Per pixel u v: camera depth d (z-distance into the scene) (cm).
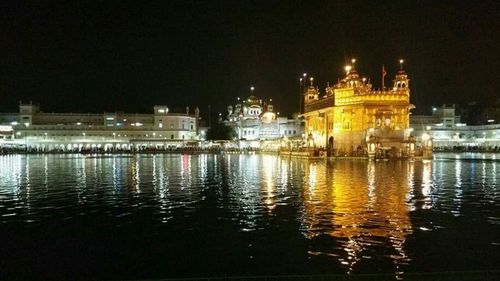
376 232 1816
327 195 2853
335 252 1546
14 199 2769
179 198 2784
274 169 5369
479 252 1541
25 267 1430
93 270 1400
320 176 4228
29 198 2814
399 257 1487
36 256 1541
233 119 18188
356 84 8012
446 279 1149
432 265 1408
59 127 15125
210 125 19225
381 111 7625
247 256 1516
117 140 15450
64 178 4244
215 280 1173
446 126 15175
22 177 4375
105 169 5588
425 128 14700
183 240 1723
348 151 7812
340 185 3406
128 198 2795
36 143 14762
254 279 1170
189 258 1503
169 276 1344
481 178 3966
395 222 2002
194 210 2342
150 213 2267
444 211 2264
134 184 3641
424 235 1767
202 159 8706
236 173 4791
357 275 1191
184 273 1366
